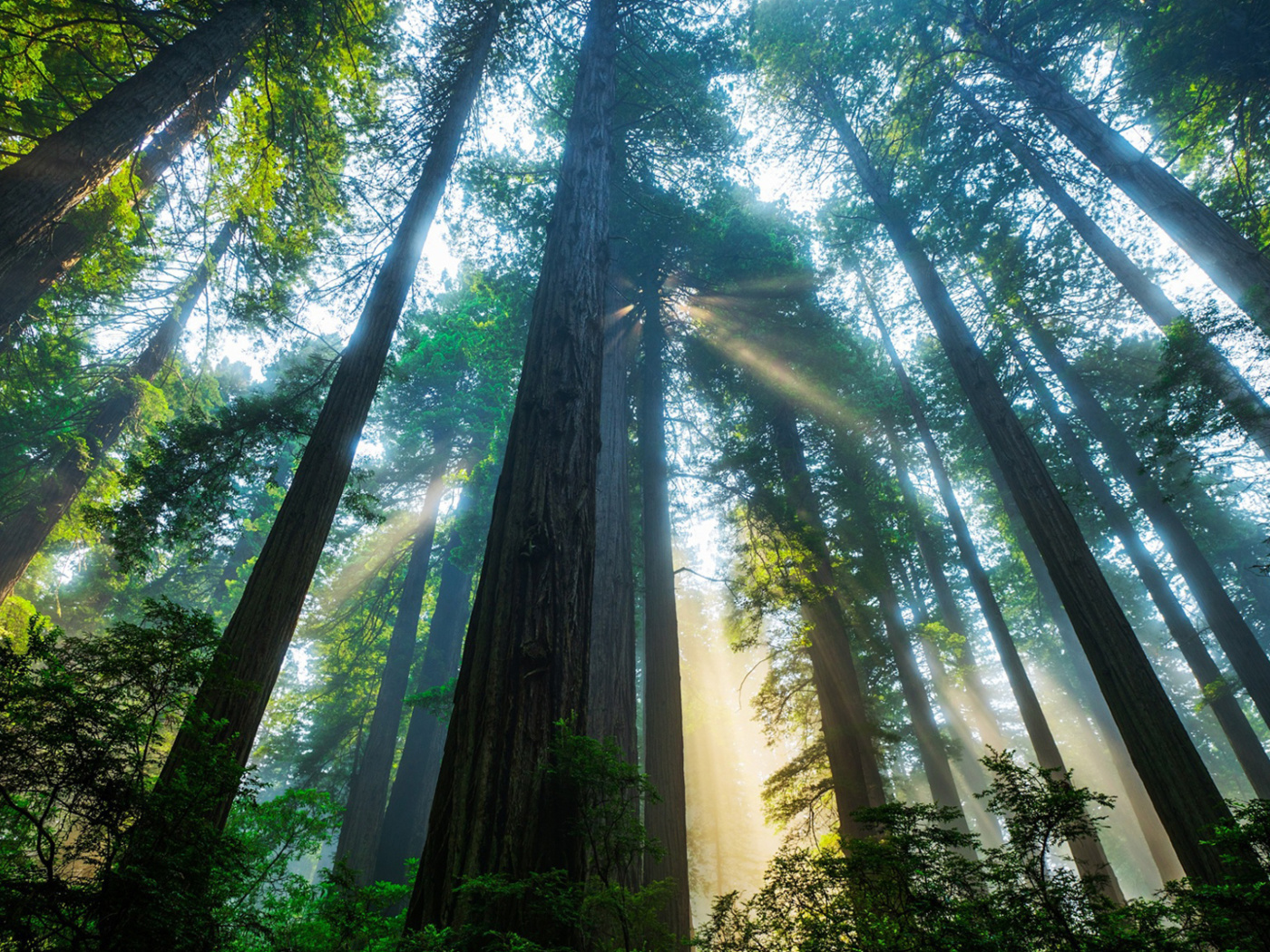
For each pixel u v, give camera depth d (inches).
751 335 569.3
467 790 137.0
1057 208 532.4
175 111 320.2
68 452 513.3
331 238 430.3
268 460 330.0
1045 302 629.0
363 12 397.4
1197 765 228.5
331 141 404.8
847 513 581.3
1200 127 447.8
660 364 521.0
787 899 139.2
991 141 550.6
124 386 562.9
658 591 410.9
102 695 101.5
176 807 104.5
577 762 132.4
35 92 370.9
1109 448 621.6
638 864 230.5
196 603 946.1
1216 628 509.4
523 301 578.2
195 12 357.1
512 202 526.0
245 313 370.6
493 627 163.2
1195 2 399.9
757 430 560.7
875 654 546.3
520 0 433.7
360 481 334.6
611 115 351.6
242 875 135.5
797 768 500.7
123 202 379.2
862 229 670.5
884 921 124.1
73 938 84.7
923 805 137.1
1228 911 109.8
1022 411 756.0
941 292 410.9
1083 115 413.1
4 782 87.4
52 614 687.7
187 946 100.3
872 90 562.3
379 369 280.5
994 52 470.3
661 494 457.1
